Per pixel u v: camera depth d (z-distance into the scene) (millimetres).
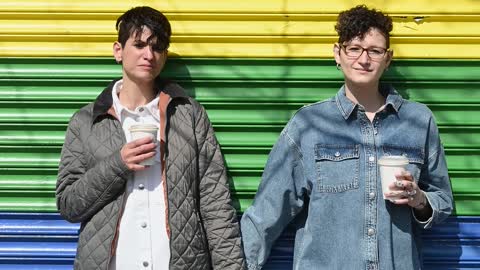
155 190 3199
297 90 3715
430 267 3721
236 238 3309
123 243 3135
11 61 3689
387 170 3113
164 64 3656
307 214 3494
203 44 3695
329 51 3689
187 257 3152
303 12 3676
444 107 3719
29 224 3719
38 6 3668
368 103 3398
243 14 3676
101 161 3094
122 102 3352
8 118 3695
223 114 3713
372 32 3205
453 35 3682
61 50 3680
